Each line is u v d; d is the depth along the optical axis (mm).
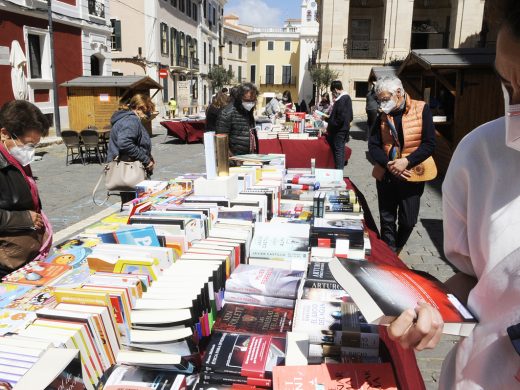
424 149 3658
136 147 4531
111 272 1819
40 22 16219
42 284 1751
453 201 1071
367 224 3750
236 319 1663
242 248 2139
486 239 929
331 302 1690
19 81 12273
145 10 28641
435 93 10766
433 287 1035
